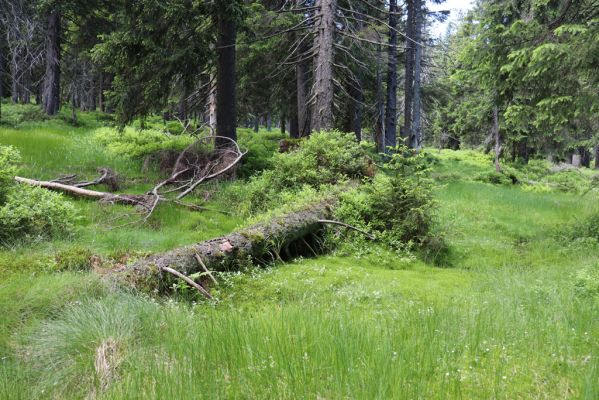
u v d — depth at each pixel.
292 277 6.16
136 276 5.07
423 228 8.36
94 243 6.88
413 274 6.86
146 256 6.19
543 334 3.76
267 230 6.88
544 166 27.06
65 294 4.48
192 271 5.59
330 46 13.14
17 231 6.59
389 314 4.54
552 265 7.64
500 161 27.00
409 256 7.91
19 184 7.71
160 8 11.37
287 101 19.78
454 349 3.36
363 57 17.58
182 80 13.42
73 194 9.34
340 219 8.49
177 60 12.12
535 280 6.34
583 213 12.38
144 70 12.16
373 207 8.74
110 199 9.13
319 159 11.05
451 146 40.19
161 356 3.26
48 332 3.76
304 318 3.67
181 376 2.77
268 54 17.27
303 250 7.86
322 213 8.27
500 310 4.57
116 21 19.48
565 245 9.08
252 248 6.48
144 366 3.03
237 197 10.43
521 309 4.70
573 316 4.26
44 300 4.38
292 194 9.88
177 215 8.98
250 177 11.18
